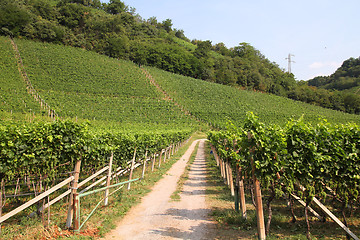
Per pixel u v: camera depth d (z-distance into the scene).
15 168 5.64
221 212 7.44
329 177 6.03
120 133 10.45
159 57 93.12
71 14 94.00
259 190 5.47
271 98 86.25
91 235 5.56
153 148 13.89
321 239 5.52
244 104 71.69
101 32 95.31
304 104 88.06
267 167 5.47
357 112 97.50
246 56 143.88
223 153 10.65
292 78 125.31
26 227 5.64
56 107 40.94
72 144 5.95
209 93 74.75
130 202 8.25
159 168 15.96
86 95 54.09
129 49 92.38
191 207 7.99
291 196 6.66
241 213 6.88
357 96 96.50
